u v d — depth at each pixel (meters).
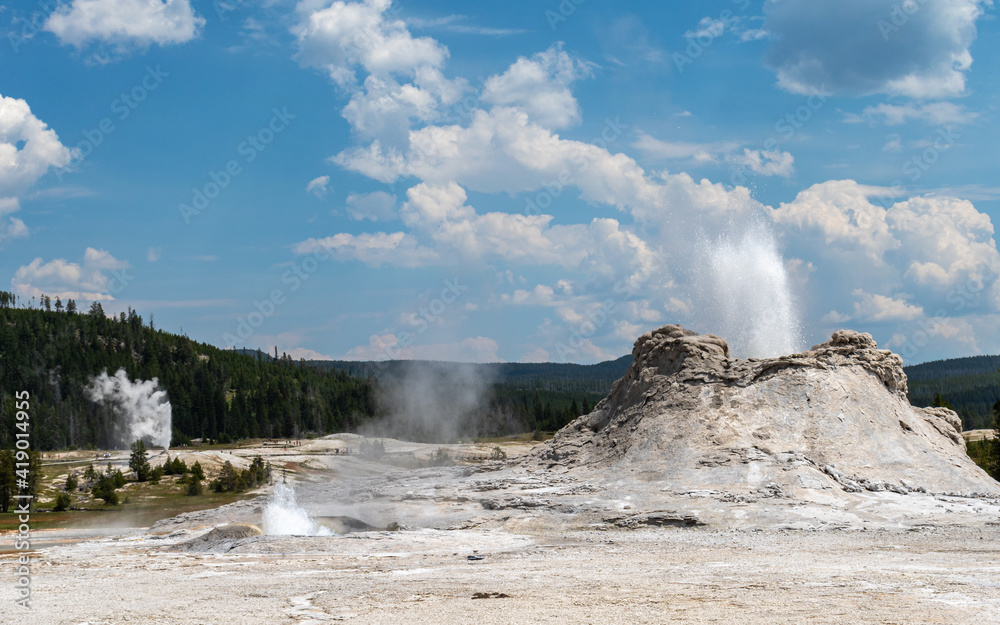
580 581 29.64
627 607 24.59
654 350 70.00
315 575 32.56
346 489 64.94
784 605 24.42
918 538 38.69
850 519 44.41
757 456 54.66
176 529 55.28
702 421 59.75
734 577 29.73
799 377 61.75
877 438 57.56
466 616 23.72
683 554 36.00
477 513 51.03
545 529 46.28
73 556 41.03
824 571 30.56
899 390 65.56
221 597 28.20
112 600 28.06
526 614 23.80
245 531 44.66
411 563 35.25
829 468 53.84
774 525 43.62
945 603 24.28
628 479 55.41
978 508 47.06
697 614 23.36
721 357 66.25
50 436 198.12
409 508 54.22
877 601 24.77
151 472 126.75
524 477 60.94
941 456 57.41
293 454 153.88
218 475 127.31
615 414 70.25
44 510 93.44
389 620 23.47
